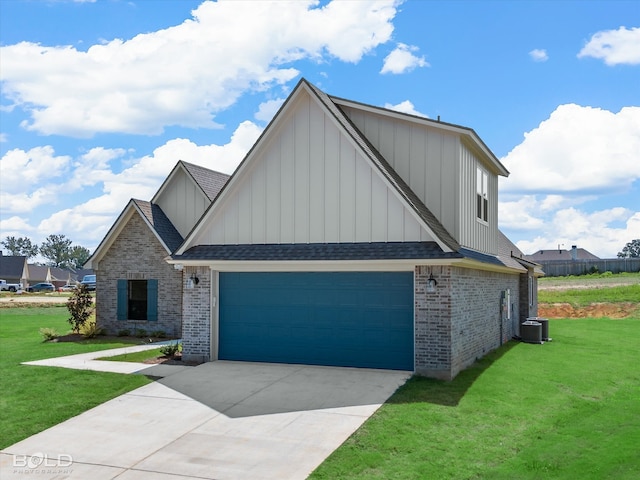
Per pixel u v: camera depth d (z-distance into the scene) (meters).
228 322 17.61
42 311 43.28
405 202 15.56
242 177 17.42
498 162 20.66
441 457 9.91
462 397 13.29
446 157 17.06
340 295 16.48
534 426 11.58
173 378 15.26
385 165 17.03
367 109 17.88
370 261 15.20
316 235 16.66
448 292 14.91
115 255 26.48
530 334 22.83
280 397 13.41
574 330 27.91
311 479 9.10
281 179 17.11
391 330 15.96
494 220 21.69
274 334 17.12
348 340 16.39
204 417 12.17
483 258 18.25
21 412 12.66
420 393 13.50
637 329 28.33
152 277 25.83
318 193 16.69
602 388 14.88
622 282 54.66
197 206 27.14
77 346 22.34
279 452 10.22
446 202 16.97
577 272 66.50
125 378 15.30
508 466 9.56
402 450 10.18
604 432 11.32
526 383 14.91
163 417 12.23
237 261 16.66
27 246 184.62
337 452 10.09
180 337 25.27
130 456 10.23
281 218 17.08
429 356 15.04
